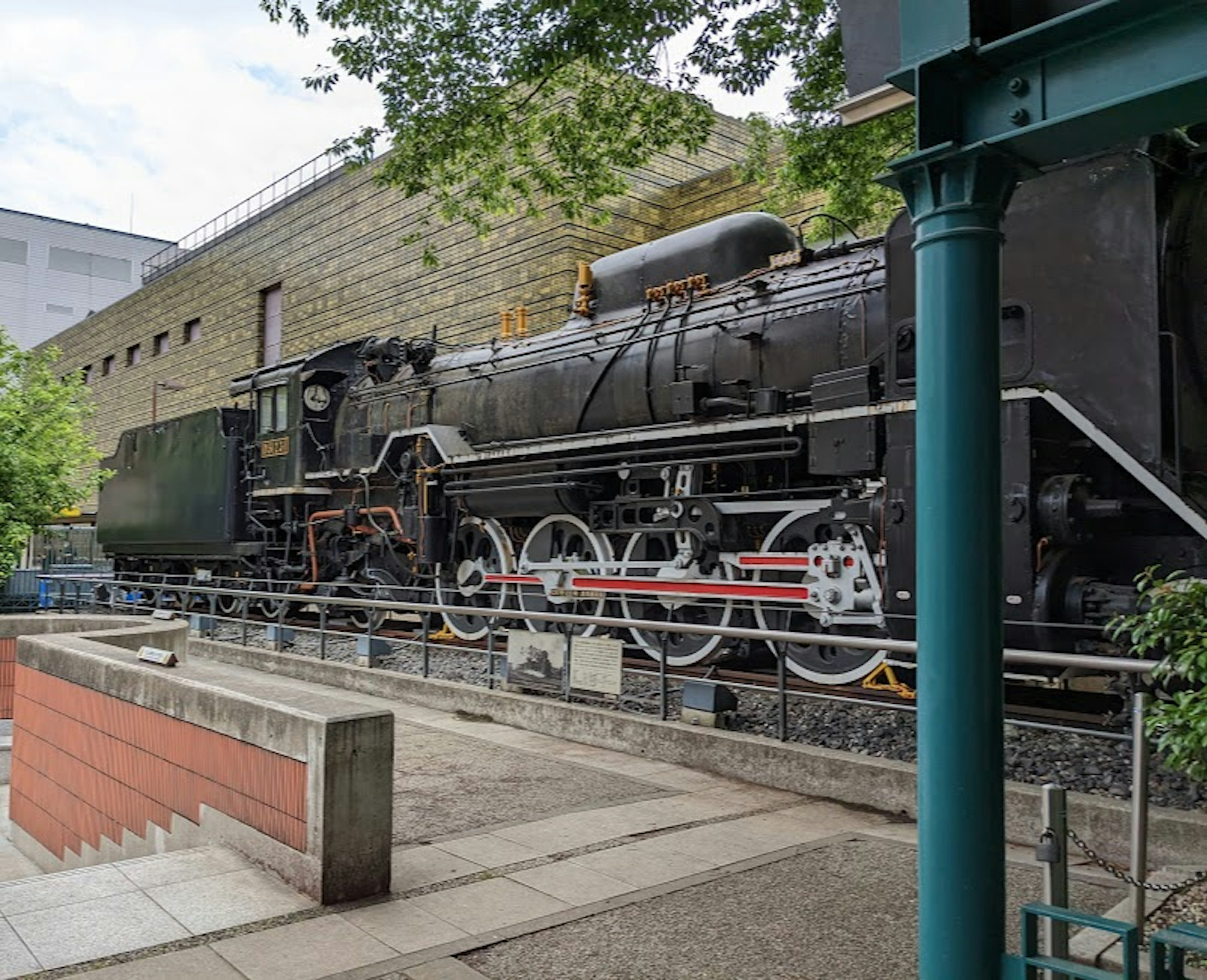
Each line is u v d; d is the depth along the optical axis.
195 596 17.42
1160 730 3.47
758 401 7.88
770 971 3.38
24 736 7.20
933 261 2.85
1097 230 5.58
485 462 10.88
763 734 6.57
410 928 3.74
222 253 24.95
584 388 9.91
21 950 3.49
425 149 10.29
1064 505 5.55
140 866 4.38
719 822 5.17
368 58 9.77
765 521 8.33
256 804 4.42
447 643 11.47
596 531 9.58
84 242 55.97
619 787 5.89
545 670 7.83
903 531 6.26
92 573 25.20
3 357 13.91
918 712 2.84
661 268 9.95
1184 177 5.66
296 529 14.38
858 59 3.74
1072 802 4.71
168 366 27.67
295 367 14.42
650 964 3.43
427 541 11.46
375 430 13.25
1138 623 3.61
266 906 3.93
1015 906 3.97
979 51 2.72
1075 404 5.56
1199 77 2.35
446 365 12.57
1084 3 2.76
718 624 8.73
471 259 17.11
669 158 17.00
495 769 6.31
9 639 9.31
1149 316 5.34
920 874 2.81
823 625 7.51
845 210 11.47
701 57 9.79
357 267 19.97
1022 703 7.04
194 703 4.93
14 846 7.24
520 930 3.72
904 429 6.33
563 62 9.45
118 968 3.35
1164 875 4.07
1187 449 5.52
